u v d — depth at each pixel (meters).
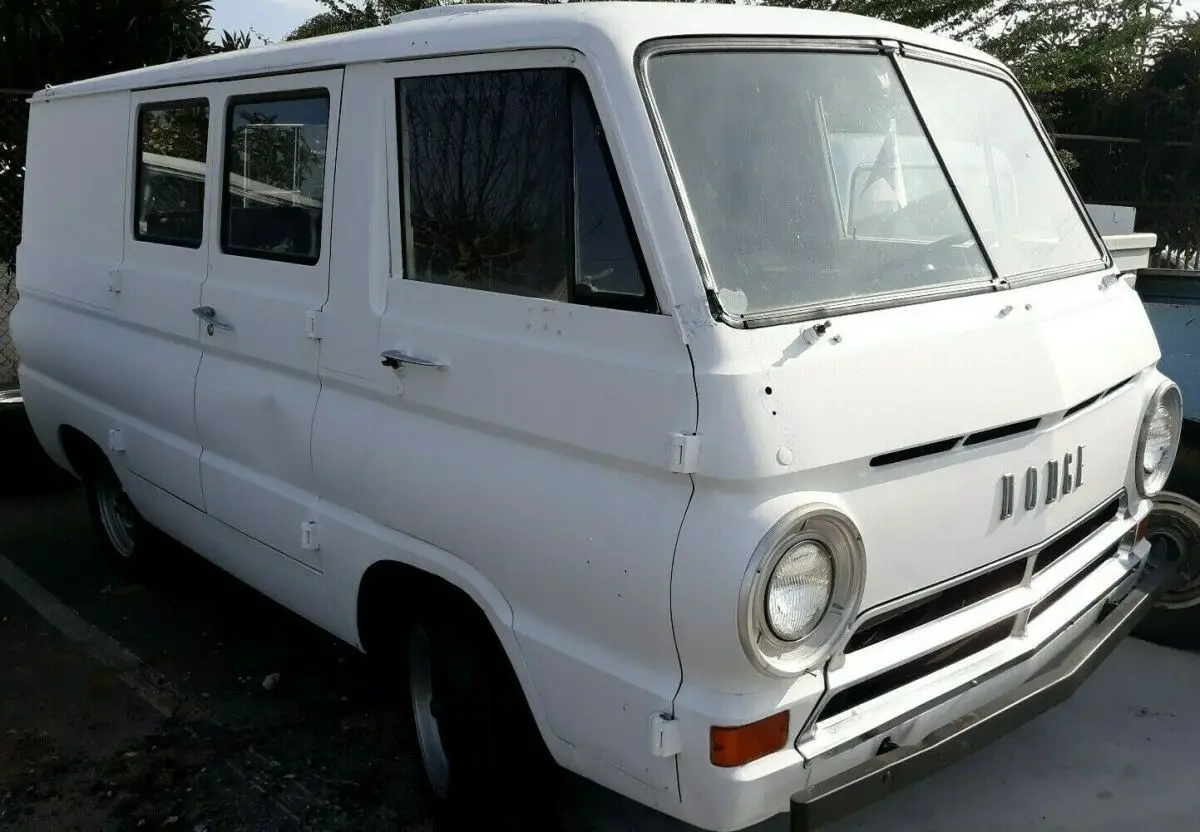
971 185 3.30
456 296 2.90
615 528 2.46
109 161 4.59
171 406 4.19
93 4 8.69
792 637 2.33
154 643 4.75
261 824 3.47
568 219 2.64
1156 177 10.46
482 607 2.88
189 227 4.06
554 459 2.65
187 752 3.88
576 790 3.24
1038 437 2.84
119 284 4.46
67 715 4.13
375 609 3.41
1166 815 3.46
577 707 2.63
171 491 4.36
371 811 3.54
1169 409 3.53
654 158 2.50
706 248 2.51
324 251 3.33
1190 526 4.26
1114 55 9.49
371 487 3.19
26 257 5.39
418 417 3.06
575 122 2.64
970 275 3.03
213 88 3.86
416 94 3.04
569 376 2.57
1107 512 3.39
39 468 6.67
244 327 3.69
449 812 3.23
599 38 2.60
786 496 2.30
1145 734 3.90
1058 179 3.78
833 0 7.70
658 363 2.40
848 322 2.56
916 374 2.54
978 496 2.69
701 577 2.27
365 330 3.16
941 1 7.88
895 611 2.58
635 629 2.44
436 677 3.15
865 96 3.08
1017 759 3.77
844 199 2.91
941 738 2.60
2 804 3.57
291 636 4.83
